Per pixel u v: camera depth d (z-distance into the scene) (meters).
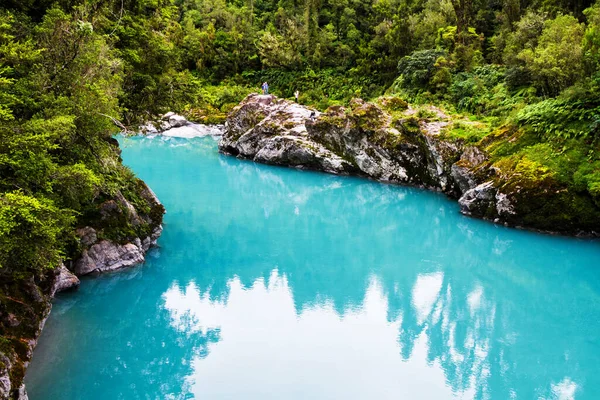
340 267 15.66
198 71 56.59
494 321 12.20
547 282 14.49
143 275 14.24
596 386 9.51
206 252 16.42
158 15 16.81
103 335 10.99
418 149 24.17
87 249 13.33
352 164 27.12
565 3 30.94
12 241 7.29
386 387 9.26
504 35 34.81
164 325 11.55
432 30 41.59
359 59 48.50
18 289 9.48
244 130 32.97
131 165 30.02
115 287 13.35
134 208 15.38
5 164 8.02
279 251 17.05
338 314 12.27
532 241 16.98
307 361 10.08
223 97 49.53
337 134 27.27
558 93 22.34
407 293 13.73
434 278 14.89
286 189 25.48
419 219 20.81
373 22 54.88
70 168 9.14
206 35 57.75
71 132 10.00
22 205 7.05
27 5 11.64
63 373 9.49
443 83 31.34
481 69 31.14
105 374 9.52
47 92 10.18
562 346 11.02
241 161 31.64
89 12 12.88
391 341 11.00
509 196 17.66
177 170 29.08
